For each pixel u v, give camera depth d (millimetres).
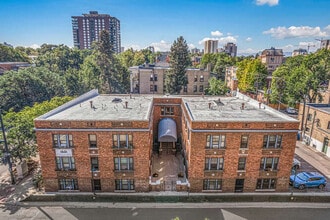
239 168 26359
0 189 27906
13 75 56531
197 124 24844
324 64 53812
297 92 52000
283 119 26391
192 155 25719
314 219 23641
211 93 70688
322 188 28078
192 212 24578
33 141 31562
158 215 24062
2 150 29031
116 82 78375
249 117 27312
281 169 26312
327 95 54688
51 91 62969
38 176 29359
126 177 26625
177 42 71625
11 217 23500
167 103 39469
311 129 42000
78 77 72062
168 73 73062
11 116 32625
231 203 26156
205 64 123375
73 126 24938
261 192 27031
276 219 23531
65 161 26156
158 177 30109
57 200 26297
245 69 74062
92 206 25500
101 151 25750
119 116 27156
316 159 36688
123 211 24688
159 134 35281
